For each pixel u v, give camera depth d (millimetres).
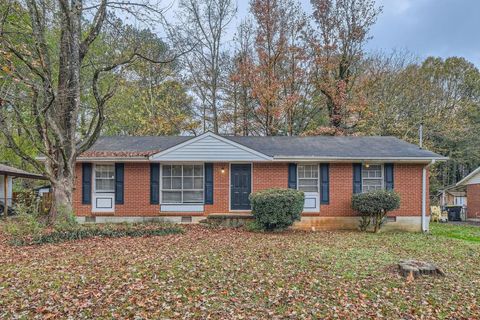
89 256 8422
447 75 30891
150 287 6145
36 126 13352
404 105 27203
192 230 12984
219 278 6746
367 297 6016
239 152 14695
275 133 25406
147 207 15141
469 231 16125
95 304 5391
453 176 35250
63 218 12070
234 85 26562
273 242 10742
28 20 13695
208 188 15320
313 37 24688
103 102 12664
